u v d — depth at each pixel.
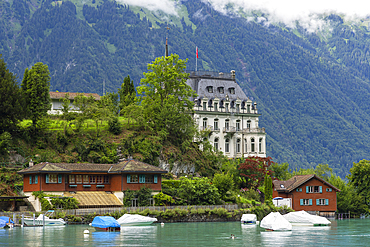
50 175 91.25
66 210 84.94
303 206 113.81
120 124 116.69
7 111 99.38
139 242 67.06
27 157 100.12
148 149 112.75
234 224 91.44
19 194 93.25
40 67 109.25
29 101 106.31
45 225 81.44
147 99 128.38
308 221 94.56
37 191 90.25
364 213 121.31
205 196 99.31
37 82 107.75
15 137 102.94
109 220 78.81
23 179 94.25
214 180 105.62
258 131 142.12
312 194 114.50
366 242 70.25
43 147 104.00
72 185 94.31
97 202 91.94
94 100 131.75
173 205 96.81
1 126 100.62
